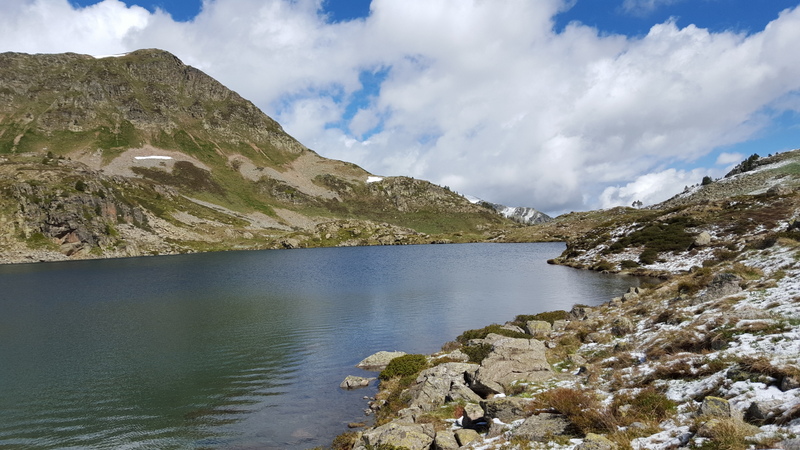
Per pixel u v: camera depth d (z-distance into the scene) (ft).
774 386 43.57
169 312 176.14
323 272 341.00
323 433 67.51
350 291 227.81
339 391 86.53
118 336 135.85
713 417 39.37
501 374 72.38
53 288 266.16
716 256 210.59
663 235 285.64
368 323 146.82
